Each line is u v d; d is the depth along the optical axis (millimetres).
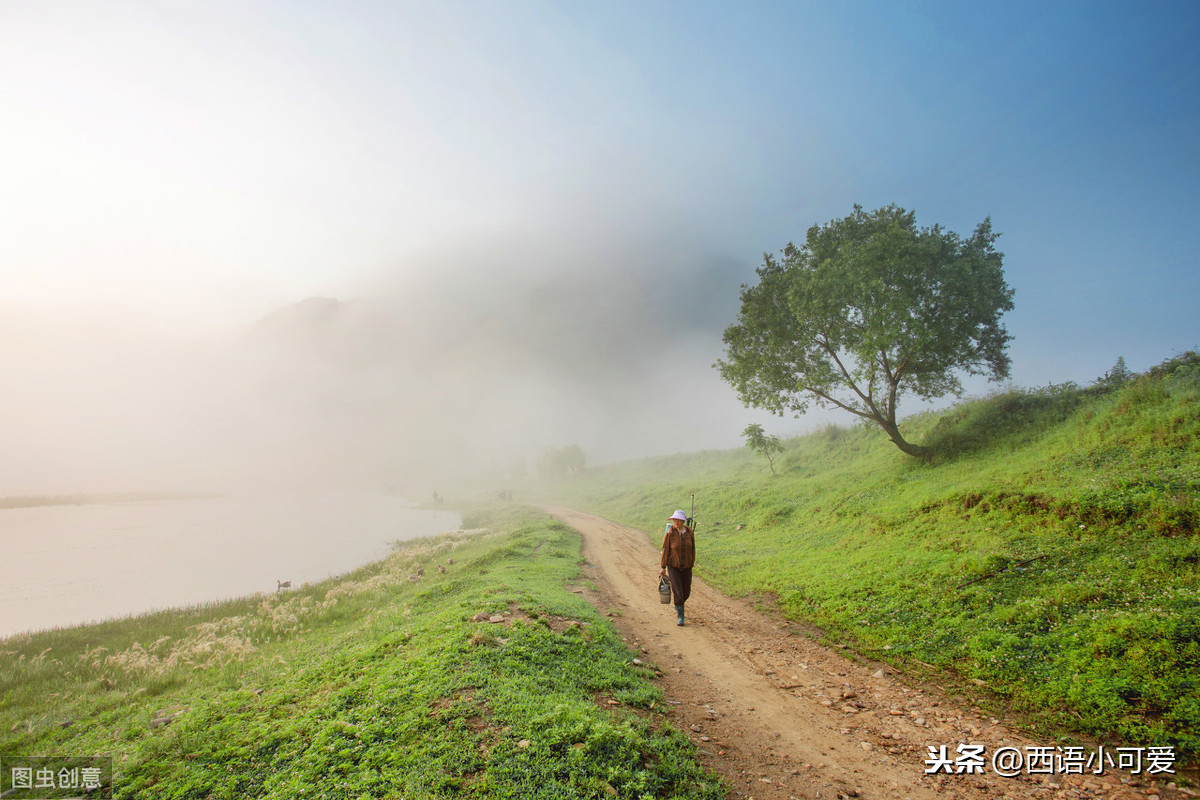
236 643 13414
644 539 28109
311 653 11008
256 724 6625
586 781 4832
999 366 22750
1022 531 12227
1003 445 19297
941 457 21219
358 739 5742
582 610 11391
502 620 9758
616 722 6070
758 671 8805
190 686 10445
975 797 5191
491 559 19812
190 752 6141
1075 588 8992
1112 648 7121
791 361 24438
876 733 6598
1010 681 7484
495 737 5574
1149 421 14633
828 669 8836
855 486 23109
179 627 17656
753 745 6289
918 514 16250
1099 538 10539
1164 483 11195
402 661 7953
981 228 22266
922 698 7520
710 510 31062
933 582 11266
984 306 21234
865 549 15352
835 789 5359
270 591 25750
